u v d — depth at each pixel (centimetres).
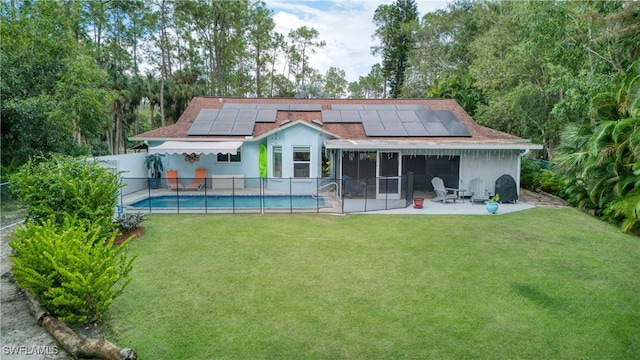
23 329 779
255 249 1305
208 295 937
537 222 1730
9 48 2128
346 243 1382
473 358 678
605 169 1797
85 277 802
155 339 734
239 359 670
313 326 787
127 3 4875
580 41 2380
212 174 2683
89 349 664
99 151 3884
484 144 2167
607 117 1772
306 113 2981
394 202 2200
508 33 3275
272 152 2577
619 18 1939
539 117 3056
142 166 2652
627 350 709
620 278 1065
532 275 1082
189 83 5800
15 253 1049
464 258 1225
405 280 1039
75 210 1200
